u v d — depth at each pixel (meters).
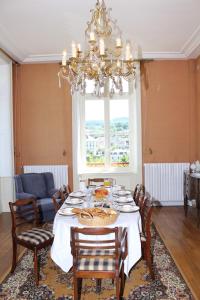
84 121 5.82
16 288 2.61
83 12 3.64
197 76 5.45
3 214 5.21
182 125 5.57
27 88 5.56
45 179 5.24
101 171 5.80
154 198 5.57
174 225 4.41
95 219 2.41
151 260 2.99
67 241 2.52
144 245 2.79
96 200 3.22
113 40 4.50
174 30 4.27
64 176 5.52
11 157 5.31
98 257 2.21
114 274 2.16
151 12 3.67
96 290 2.56
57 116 5.57
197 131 5.52
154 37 4.55
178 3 3.45
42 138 5.59
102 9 3.48
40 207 4.37
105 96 5.75
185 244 3.63
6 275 2.87
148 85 5.57
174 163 5.55
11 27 4.06
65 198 3.65
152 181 5.55
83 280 2.76
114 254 2.20
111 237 2.47
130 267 2.54
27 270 2.97
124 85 5.74
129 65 3.28
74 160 5.57
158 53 5.34
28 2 3.36
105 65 3.28
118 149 5.83
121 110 5.80
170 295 2.46
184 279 2.74
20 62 5.46
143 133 5.61
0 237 3.99
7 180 5.36
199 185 4.45
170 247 3.54
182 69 5.54
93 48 3.17
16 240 2.87
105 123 5.80
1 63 5.18
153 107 5.58
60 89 5.55
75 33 4.31
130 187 5.66
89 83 5.72
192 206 5.39
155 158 5.61
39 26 4.04
